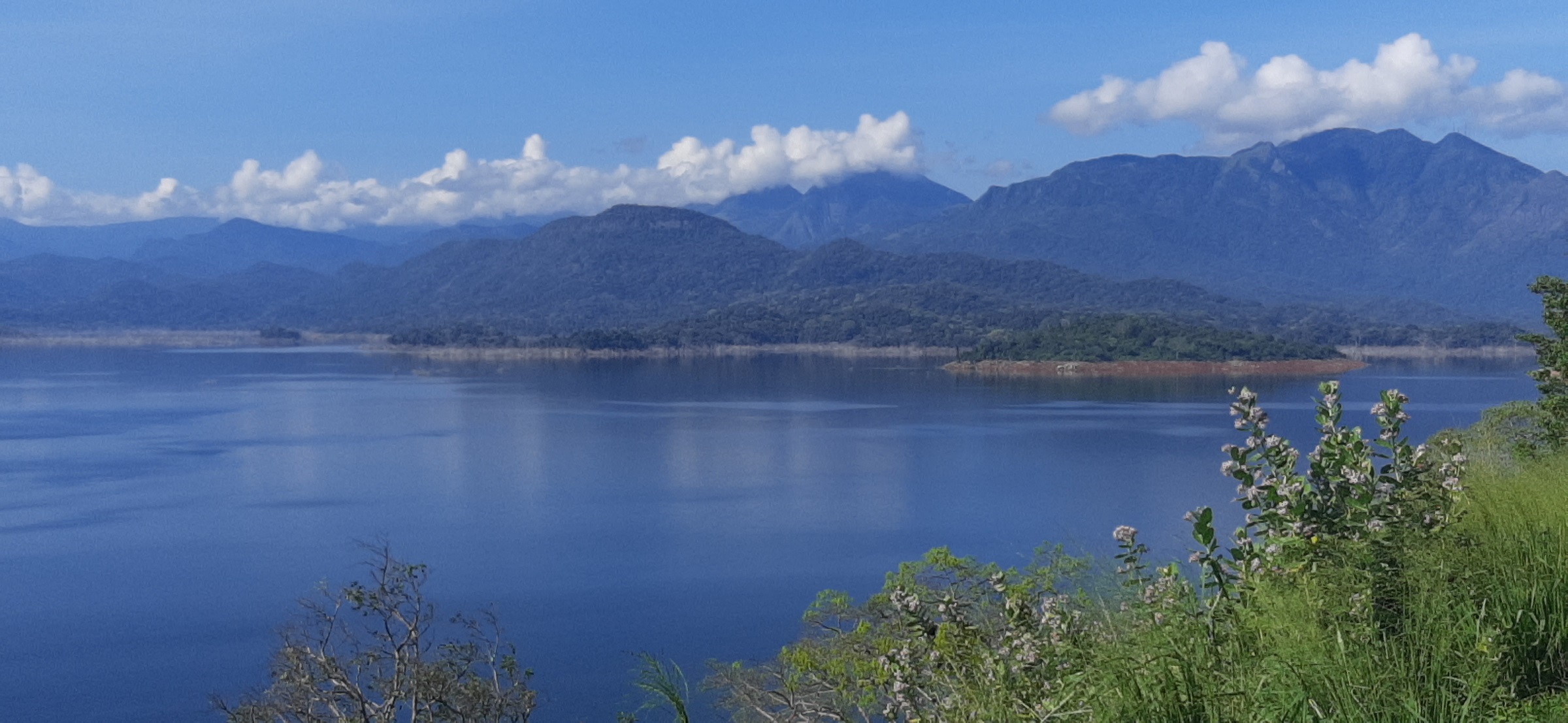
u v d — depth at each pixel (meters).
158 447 112.12
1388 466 6.78
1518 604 5.76
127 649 42.81
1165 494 77.00
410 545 63.38
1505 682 5.23
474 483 88.50
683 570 56.38
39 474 93.94
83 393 190.88
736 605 48.88
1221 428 117.31
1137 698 4.93
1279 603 5.26
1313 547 6.00
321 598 49.34
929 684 7.05
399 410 156.38
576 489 85.25
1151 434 113.19
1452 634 5.18
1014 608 6.53
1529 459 11.16
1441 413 119.25
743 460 99.75
